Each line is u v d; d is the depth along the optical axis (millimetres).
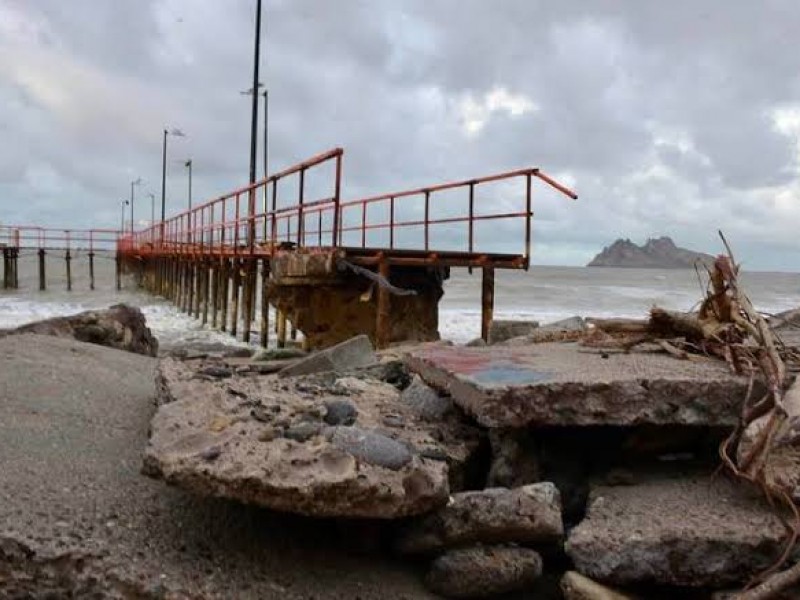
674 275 82188
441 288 13312
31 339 7316
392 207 13828
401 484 3217
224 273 19312
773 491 3379
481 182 12016
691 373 4035
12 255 38906
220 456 3248
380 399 4949
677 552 3238
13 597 3000
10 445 4129
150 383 6367
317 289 11922
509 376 4066
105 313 10734
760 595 3043
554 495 3502
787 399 3680
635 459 4039
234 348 12953
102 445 4352
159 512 3496
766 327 4117
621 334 5531
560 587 3381
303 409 4043
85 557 3068
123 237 46656
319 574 3297
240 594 3076
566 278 70375
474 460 4125
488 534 3377
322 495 3096
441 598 3311
